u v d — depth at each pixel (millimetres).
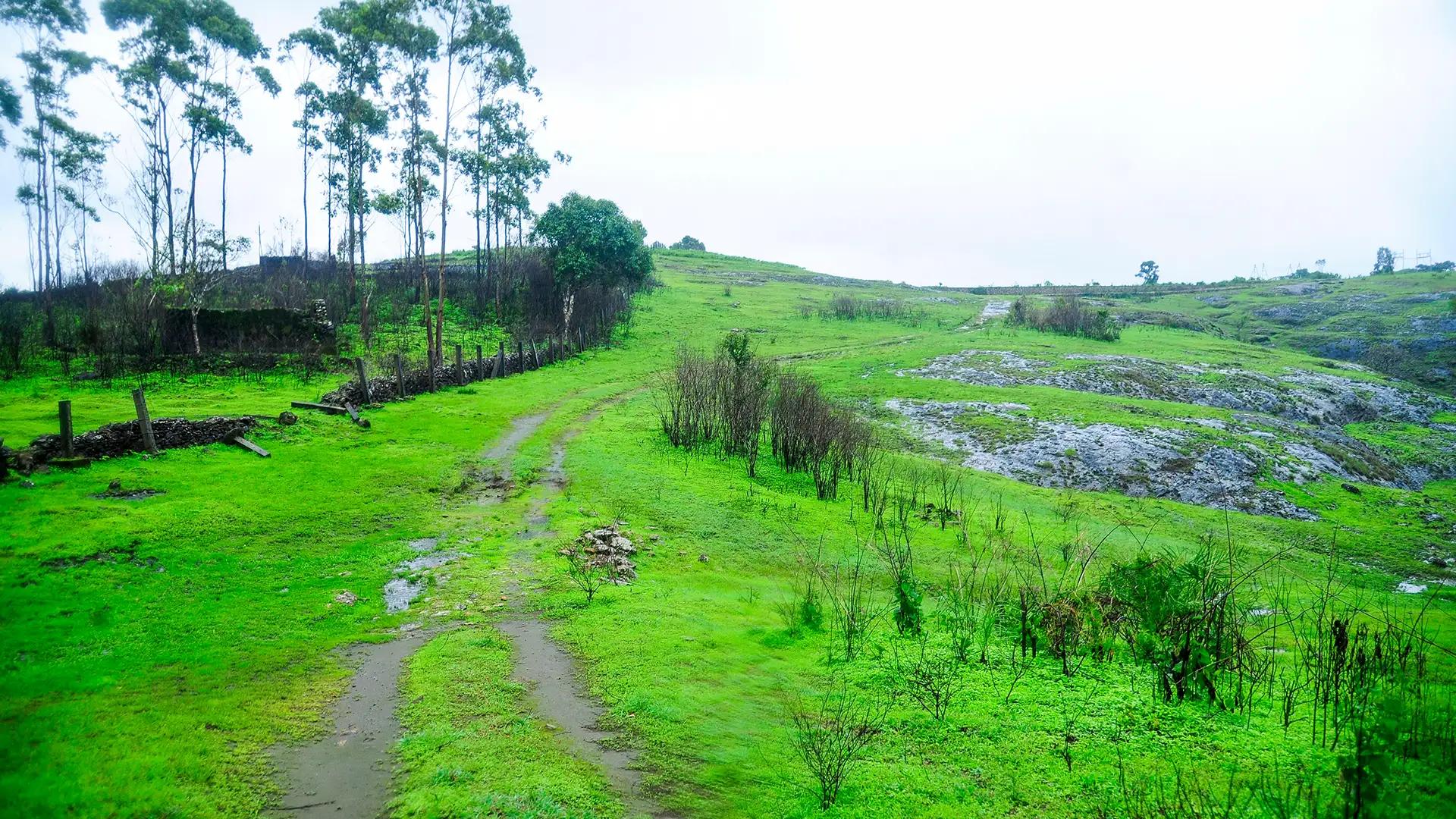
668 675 10742
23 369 31344
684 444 27719
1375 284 80125
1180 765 8031
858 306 68562
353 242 51812
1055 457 29344
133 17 43156
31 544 14508
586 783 7988
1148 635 11047
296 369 34750
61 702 9383
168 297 38438
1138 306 83062
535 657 11508
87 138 45938
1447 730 8125
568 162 57906
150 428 20672
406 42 38312
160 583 13695
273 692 10109
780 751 8758
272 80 49875
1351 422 38438
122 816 7129
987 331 57375
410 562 15922
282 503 18422
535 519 19406
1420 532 23891
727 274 96688
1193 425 31969
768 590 16156
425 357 40125
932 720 9398
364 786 7941
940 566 18547
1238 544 21844
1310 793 7016
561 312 52000
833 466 26016
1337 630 10836
